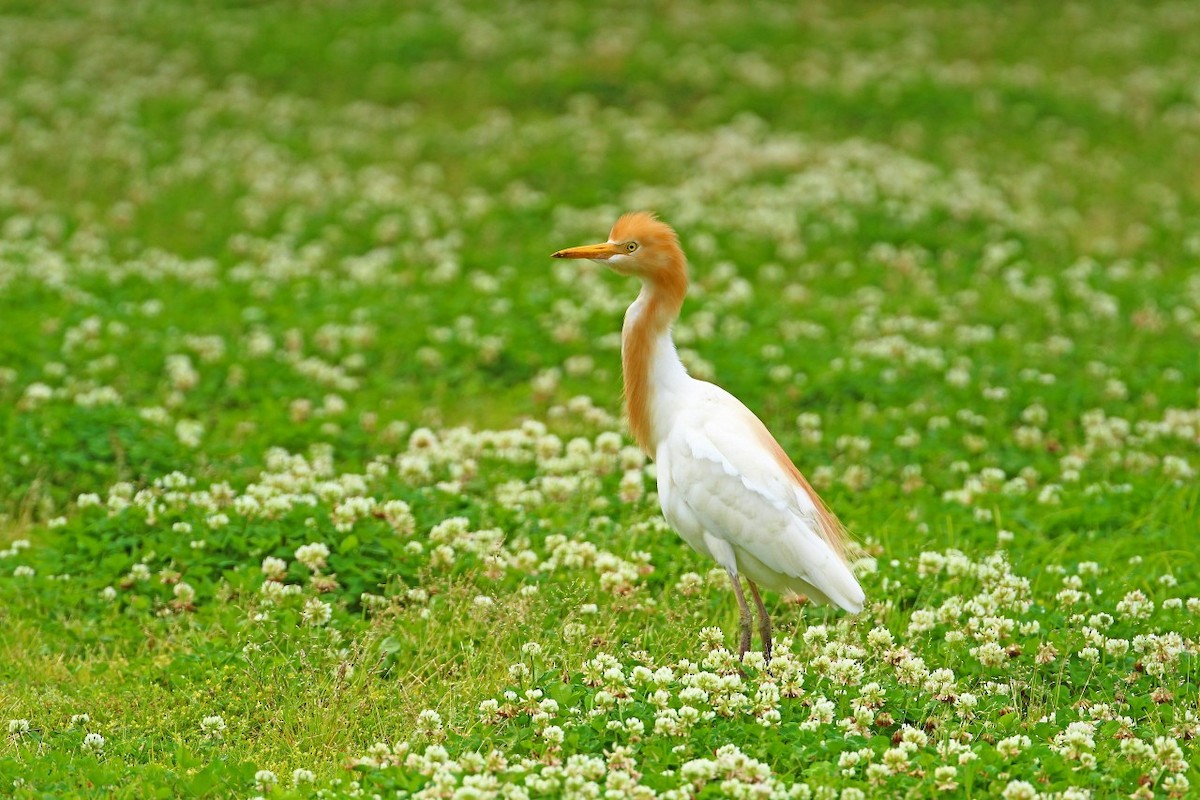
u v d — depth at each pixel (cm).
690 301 1862
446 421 1528
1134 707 877
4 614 1038
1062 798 735
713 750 793
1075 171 2517
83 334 1630
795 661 898
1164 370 1664
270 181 2359
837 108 2758
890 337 1745
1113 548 1147
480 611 999
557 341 1717
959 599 995
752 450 938
